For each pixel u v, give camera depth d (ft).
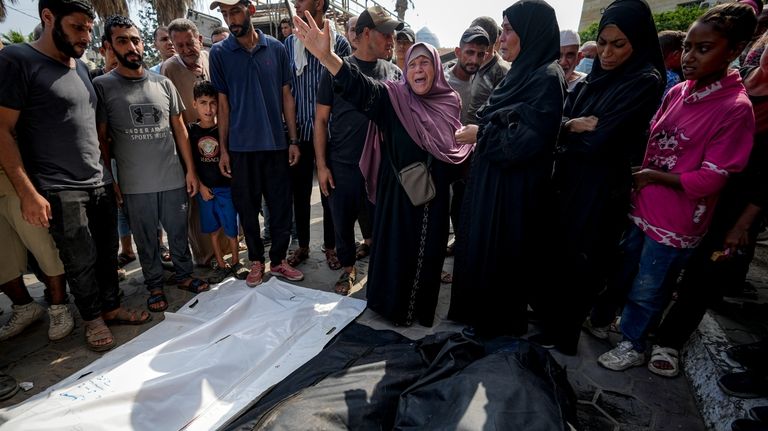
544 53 6.17
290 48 9.87
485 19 9.83
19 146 6.53
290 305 8.63
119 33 7.30
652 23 5.80
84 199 7.02
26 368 6.93
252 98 8.69
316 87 9.65
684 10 30.35
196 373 5.94
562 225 6.72
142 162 8.16
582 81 7.43
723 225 6.13
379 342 7.29
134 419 5.13
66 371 6.88
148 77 8.15
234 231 10.23
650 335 7.72
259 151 8.95
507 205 6.64
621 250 6.97
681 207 5.94
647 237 6.40
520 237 6.69
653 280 6.40
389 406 5.21
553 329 7.22
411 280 7.84
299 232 10.98
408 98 7.21
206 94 8.79
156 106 8.14
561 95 5.95
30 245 7.28
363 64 8.65
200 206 9.84
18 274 7.68
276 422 4.64
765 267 10.50
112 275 8.01
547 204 6.76
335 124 8.70
